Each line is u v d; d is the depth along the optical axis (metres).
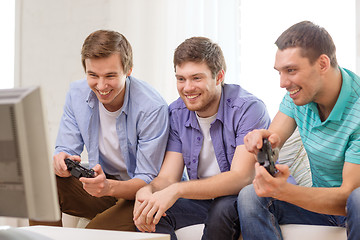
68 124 1.97
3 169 0.93
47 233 1.18
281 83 1.44
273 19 2.63
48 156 0.92
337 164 1.47
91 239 1.09
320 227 1.44
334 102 1.46
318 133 1.50
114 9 3.12
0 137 0.91
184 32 2.86
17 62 3.46
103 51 1.72
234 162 1.68
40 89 0.91
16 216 0.96
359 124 1.41
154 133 1.82
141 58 2.99
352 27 2.44
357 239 1.23
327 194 1.30
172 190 1.51
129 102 1.89
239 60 2.70
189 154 1.82
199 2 2.83
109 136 1.92
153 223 1.49
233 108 1.77
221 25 2.73
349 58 2.44
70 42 3.31
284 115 1.64
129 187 1.67
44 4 3.41
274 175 1.28
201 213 1.74
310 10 2.54
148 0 2.99
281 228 1.49
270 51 2.63
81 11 3.28
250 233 1.42
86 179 1.50
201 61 1.70
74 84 2.00
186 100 1.74
